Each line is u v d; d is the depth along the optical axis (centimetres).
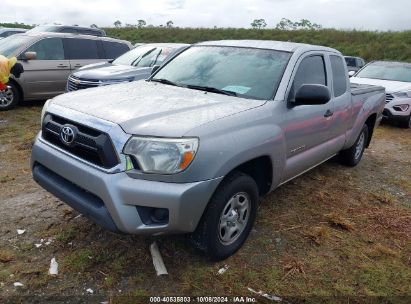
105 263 328
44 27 1540
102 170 288
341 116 504
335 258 365
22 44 946
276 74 400
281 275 334
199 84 412
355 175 602
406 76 1083
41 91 967
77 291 296
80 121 306
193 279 318
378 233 420
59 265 322
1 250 338
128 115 304
